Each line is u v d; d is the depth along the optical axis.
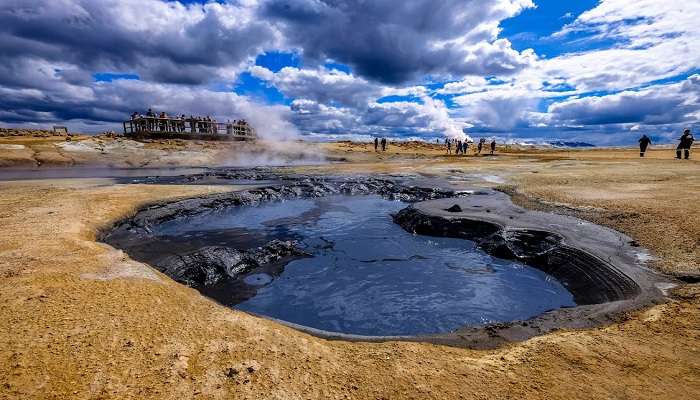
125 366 3.37
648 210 9.42
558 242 8.12
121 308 4.41
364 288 7.39
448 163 31.39
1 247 6.69
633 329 4.23
